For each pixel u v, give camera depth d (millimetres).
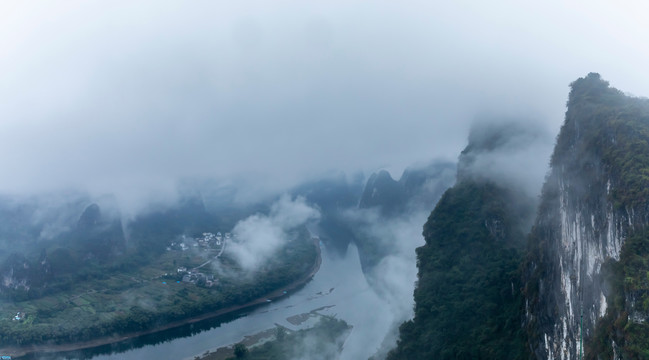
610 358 74625
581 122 107812
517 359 113562
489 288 142875
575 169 104062
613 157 90688
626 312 73188
